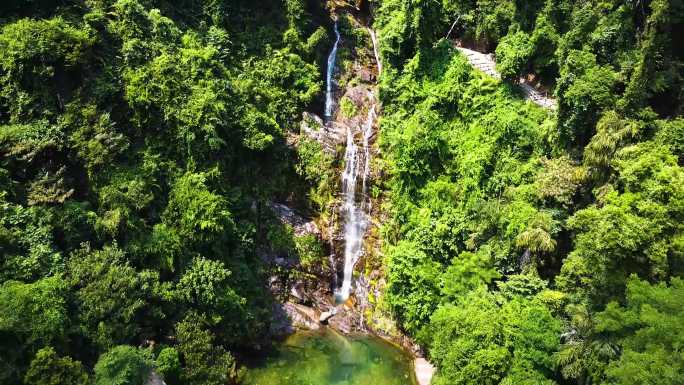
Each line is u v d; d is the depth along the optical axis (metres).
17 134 27.00
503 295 26.95
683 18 27.20
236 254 33.41
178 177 32.06
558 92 30.06
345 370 30.20
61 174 27.67
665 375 16.62
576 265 24.48
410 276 32.59
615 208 22.16
